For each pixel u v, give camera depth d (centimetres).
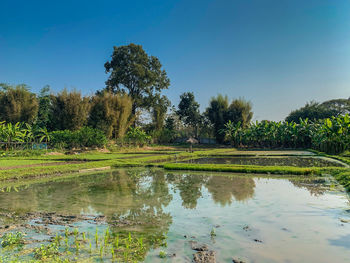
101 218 696
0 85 4259
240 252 482
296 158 2389
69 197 950
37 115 4047
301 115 6034
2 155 2455
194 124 6009
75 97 3756
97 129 3438
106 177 1424
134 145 3847
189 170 1677
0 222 673
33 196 973
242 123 5084
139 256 469
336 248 493
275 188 1048
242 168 1523
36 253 480
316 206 775
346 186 1012
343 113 5831
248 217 684
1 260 454
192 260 454
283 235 559
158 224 641
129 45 5091
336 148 2661
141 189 1078
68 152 2875
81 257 464
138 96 5266
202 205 812
